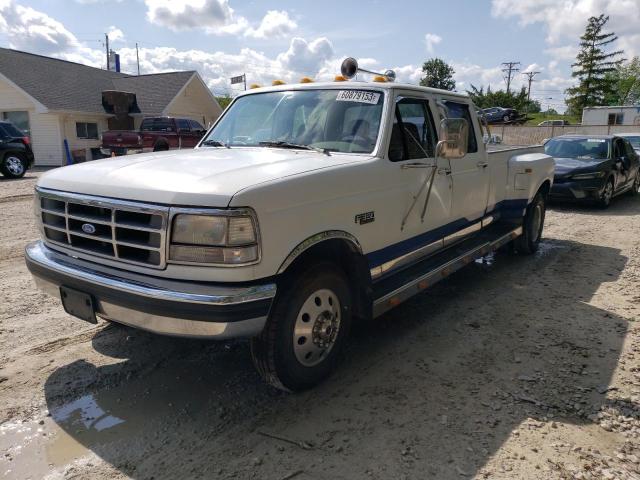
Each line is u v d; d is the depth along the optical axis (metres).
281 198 3.02
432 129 4.66
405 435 3.09
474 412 3.33
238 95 5.13
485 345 4.36
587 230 9.27
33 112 24.48
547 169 7.11
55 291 3.54
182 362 4.01
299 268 3.33
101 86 28.52
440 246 4.93
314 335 3.47
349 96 4.31
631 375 3.83
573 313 5.09
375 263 3.92
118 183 3.15
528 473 2.76
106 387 3.63
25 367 3.88
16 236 8.14
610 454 2.93
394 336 4.54
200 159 3.60
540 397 3.52
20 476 2.74
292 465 2.83
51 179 3.60
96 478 2.74
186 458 2.90
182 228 2.87
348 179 3.52
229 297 2.80
